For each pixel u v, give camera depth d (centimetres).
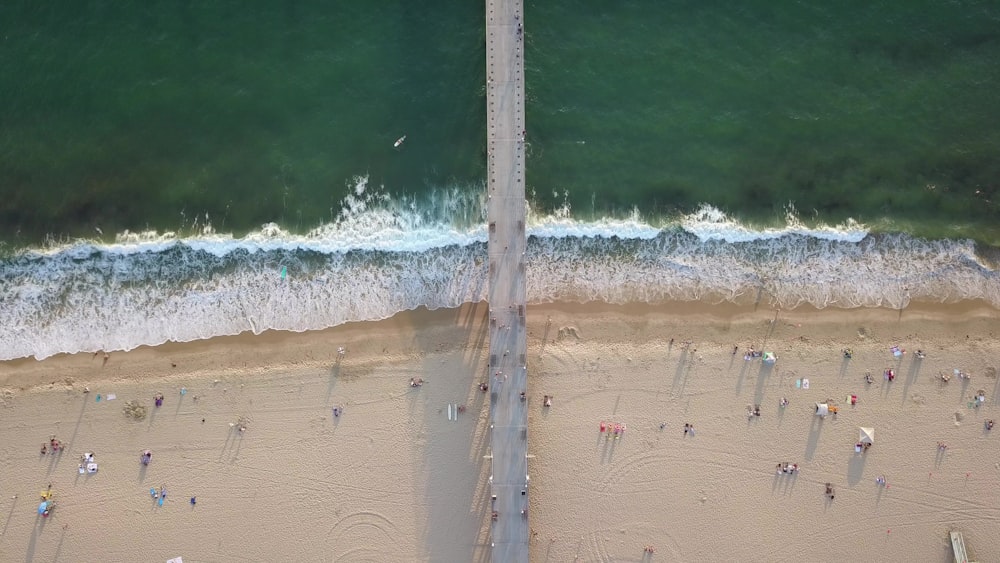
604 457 3841
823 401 3872
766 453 3847
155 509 3781
